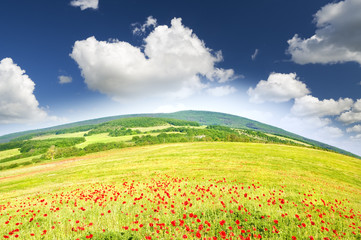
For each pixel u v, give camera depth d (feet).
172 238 22.63
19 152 427.33
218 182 57.67
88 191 53.88
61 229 27.37
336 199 45.27
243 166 96.78
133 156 167.53
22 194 70.08
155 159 136.46
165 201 37.22
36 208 40.78
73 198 46.52
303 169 99.30
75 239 23.16
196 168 93.61
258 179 65.16
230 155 135.74
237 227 24.23
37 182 100.01
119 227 26.58
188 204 34.12
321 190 55.77
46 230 27.37
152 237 22.72
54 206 41.01
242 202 35.58
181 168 96.48
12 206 46.01
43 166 188.24
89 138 566.36
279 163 110.42
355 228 28.17
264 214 29.43
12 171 181.16
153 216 30.01
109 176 92.43
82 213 33.94
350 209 38.34
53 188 74.54
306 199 41.63
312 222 27.04
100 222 28.55
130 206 36.04
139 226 25.67
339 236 24.91
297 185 58.59
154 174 84.43
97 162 156.46
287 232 24.53
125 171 103.24
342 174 101.86
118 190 51.24
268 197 40.50
